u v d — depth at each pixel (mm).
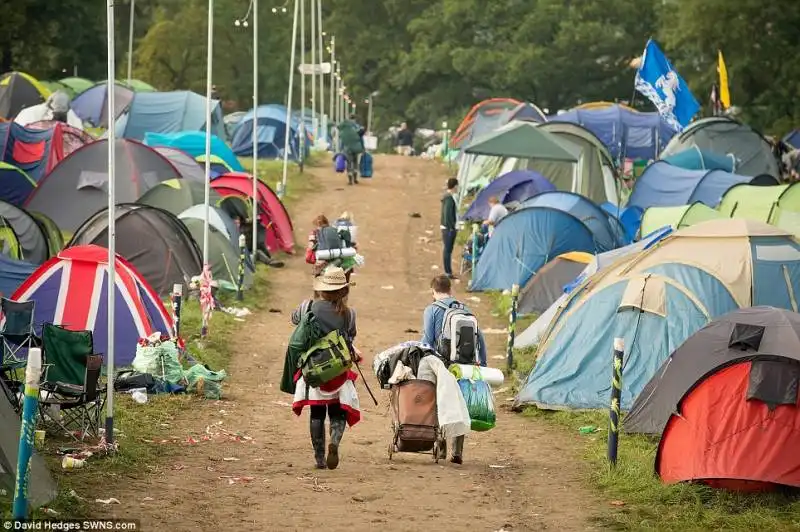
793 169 132375
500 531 26734
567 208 79938
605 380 45125
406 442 33531
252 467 33219
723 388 31969
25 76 140750
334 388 31828
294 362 32156
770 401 31297
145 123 135625
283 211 91562
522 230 77125
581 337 46281
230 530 25984
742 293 45656
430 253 94438
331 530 26344
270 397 46000
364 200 116438
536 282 69750
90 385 34125
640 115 139125
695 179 96188
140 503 27969
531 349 57594
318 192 120000
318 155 155125
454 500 29859
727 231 47156
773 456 30953
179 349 50125
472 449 38000
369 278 83375
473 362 35094
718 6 174000
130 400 42406
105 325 48219
